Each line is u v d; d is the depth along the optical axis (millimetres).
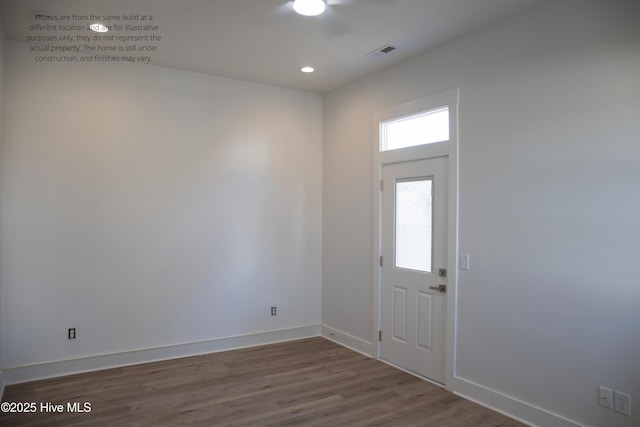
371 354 4258
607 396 2473
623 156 2424
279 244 4773
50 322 3605
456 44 3418
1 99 3207
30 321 3527
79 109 3734
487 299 3148
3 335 3422
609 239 2479
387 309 4105
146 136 4027
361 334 4422
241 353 4348
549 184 2770
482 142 3199
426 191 3717
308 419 2914
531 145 2875
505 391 3014
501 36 3078
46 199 3592
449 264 3424
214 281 4379
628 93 2406
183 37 3420
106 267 3838
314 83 4645
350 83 4613
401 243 3975
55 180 3631
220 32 3322
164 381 3553
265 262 4684
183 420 2875
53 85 3629
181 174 4199
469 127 3299
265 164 4688
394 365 4004
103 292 3824
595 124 2543
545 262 2789
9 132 3449
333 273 4859
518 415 2920
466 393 3283
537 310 2828
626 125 2412
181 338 4195
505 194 3033
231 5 2875
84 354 3742
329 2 2830
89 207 3766
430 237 3666
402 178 3951
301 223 4922
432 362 3617
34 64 3559
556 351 2723
